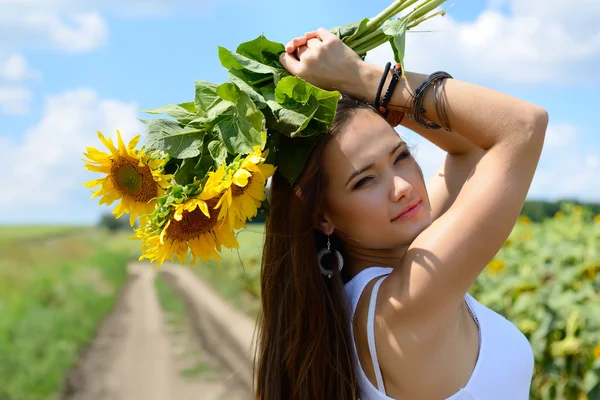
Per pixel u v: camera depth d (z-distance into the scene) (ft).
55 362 30.07
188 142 6.15
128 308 55.52
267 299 6.68
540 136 5.78
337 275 6.71
